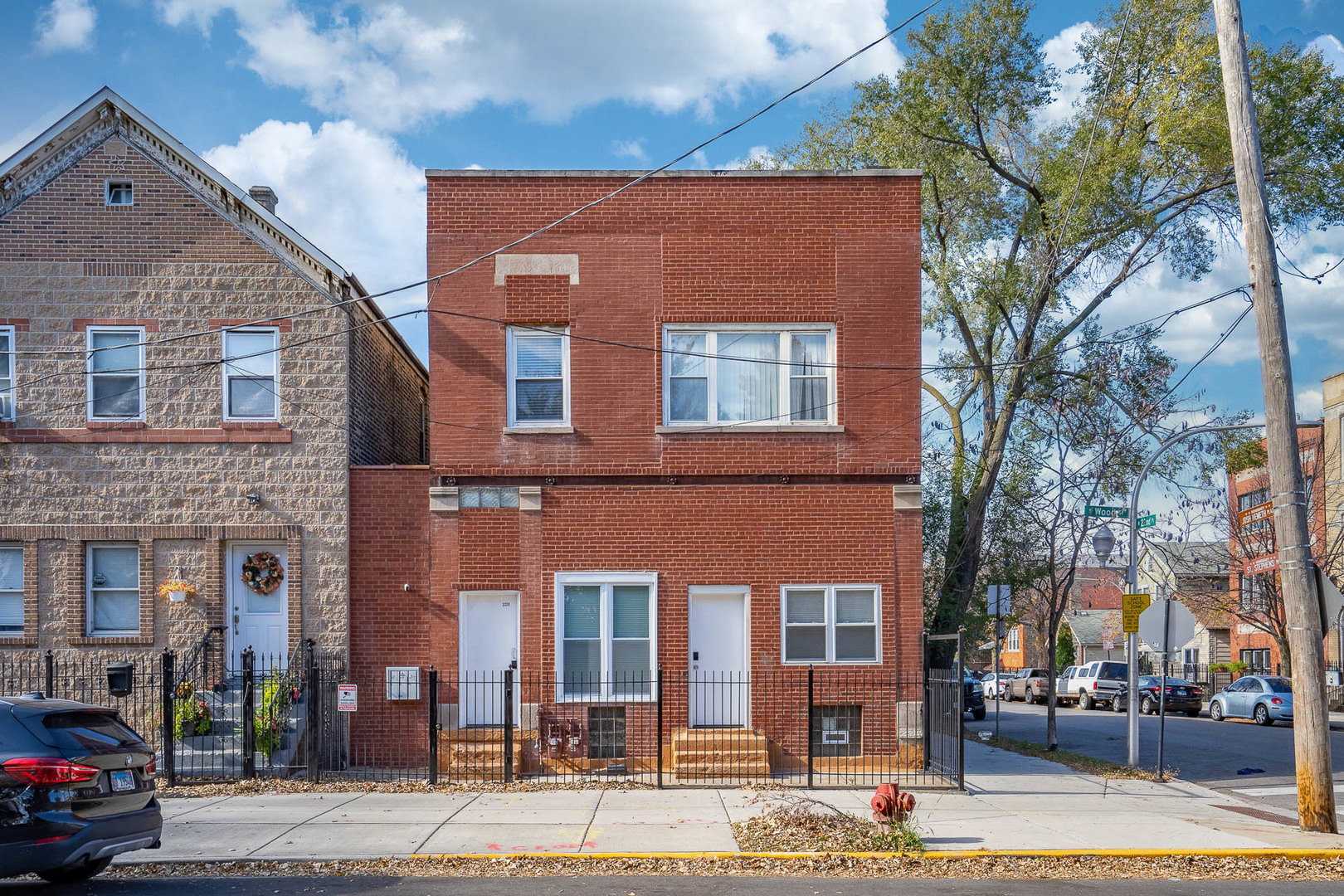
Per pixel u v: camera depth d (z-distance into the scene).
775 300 17.72
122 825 9.76
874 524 17.50
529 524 17.38
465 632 17.34
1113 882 10.41
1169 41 23.73
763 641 17.30
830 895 9.73
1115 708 40.22
